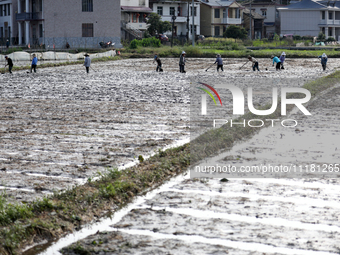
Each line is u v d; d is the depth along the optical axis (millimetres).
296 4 130000
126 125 18766
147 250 7824
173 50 75125
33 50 78875
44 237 8375
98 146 15070
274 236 8305
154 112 22047
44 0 89188
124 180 11070
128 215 9320
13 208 9133
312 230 8547
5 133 17219
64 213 9188
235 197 10320
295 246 7914
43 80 39344
